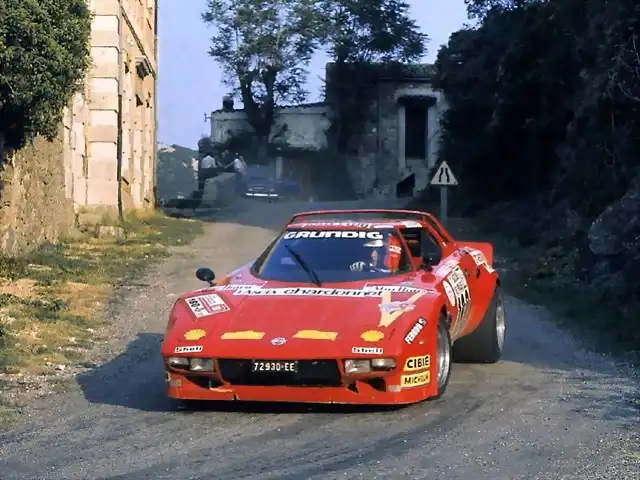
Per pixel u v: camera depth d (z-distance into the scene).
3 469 5.98
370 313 7.21
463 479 5.66
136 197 30.38
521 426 6.95
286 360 6.82
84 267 16.61
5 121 13.98
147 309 13.12
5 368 8.99
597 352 10.41
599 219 15.60
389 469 5.85
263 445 6.43
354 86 51.59
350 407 7.48
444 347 7.83
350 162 51.69
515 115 26.42
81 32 13.23
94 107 25.02
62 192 20.30
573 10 23.27
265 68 53.38
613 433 6.79
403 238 8.66
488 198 28.97
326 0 53.28
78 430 6.95
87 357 9.87
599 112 19.33
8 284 14.05
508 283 16.72
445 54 32.12
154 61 35.25
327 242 8.53
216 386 7.10
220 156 54.75
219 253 20.50
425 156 51.62
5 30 11.91
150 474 5.81
